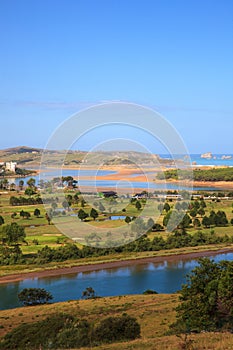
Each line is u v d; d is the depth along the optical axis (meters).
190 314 30.50
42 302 54.34
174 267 72.06
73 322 32.69
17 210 126.00
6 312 46.72
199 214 113.00
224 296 29.34
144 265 73.44
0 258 74.31
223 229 100.75
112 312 42.72
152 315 40.50
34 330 31.28
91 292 56.44
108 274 68.31
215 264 32.06
